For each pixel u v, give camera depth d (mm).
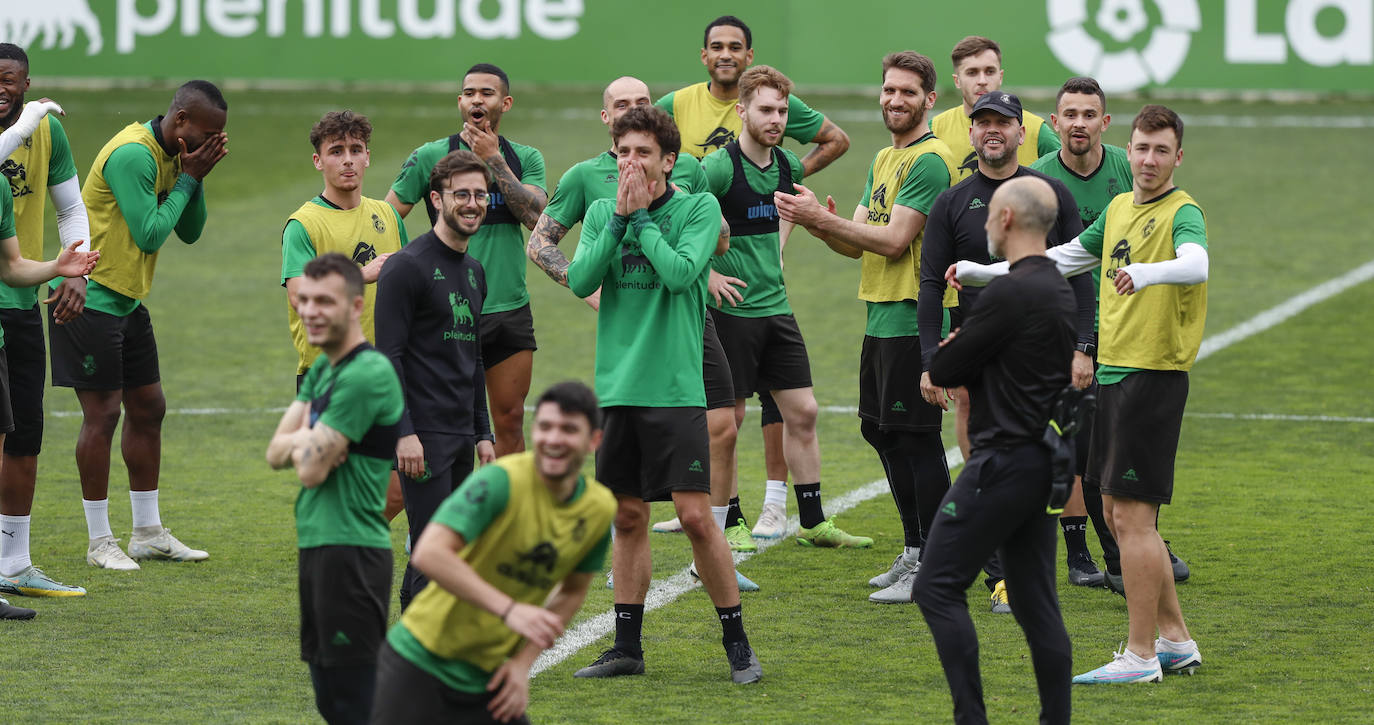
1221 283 47656
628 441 18609
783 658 19359
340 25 77188
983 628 20828
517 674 13086
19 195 22422
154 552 24047
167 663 18875
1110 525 21688
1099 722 16750
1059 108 22703
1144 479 18109
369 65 77438
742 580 22797
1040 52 72562
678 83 75312
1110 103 71438
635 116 18141
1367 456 30938
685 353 18375
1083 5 72250
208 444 32375
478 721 13180
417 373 18828
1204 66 72625
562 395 12539
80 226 22984
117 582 22734
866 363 23375
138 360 23703
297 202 59125
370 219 21984
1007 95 20484
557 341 42219
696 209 18578
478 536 12805
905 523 22656
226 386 37719
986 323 15430
